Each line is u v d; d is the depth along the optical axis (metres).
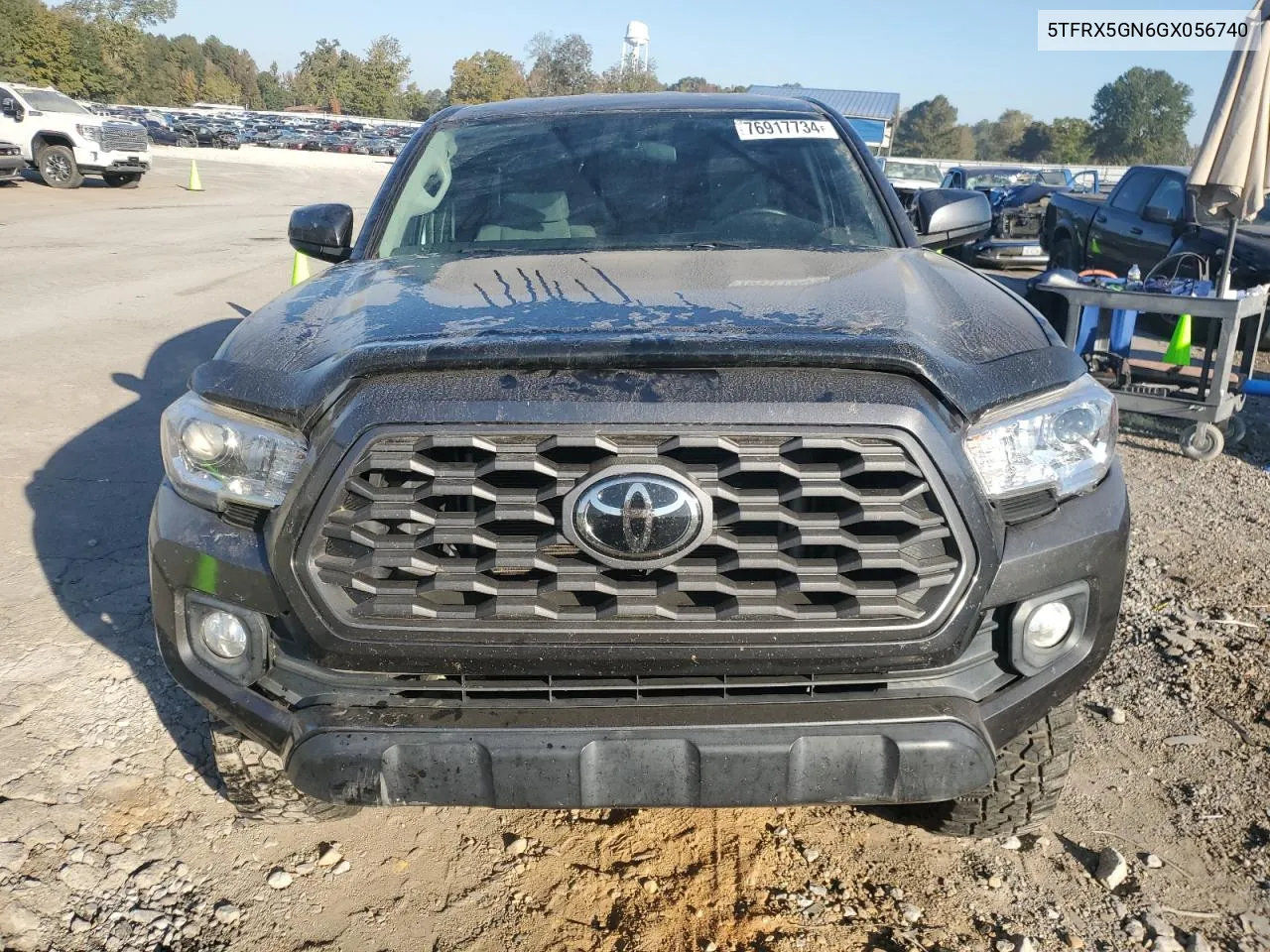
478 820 2.79
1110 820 2.78
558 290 2.43
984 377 2.02
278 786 2.55
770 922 2.39
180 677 2.22
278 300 2.66
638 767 1.98
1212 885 2.53
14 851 2.60
